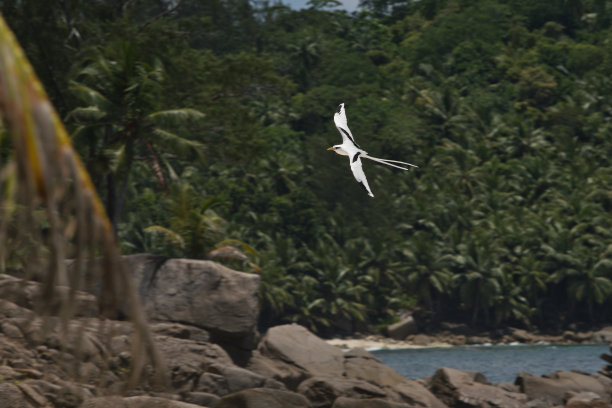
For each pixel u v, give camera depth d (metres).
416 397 21.94
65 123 35.72
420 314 100.12
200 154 34.56
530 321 104.31
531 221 107.00
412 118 119.00
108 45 40.28
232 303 21.11
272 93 44.16
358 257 101.75
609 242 105.44
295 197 102.06
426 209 108.19
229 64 41.94
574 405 23.02
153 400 13.20
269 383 18.95
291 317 95.19
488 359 71.88
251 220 99.62
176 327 20.09
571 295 103.44
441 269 102.06
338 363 23.56
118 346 14.75
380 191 104.31
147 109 34.03
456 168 118.00
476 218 110.81
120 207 36.75
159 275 21.30
